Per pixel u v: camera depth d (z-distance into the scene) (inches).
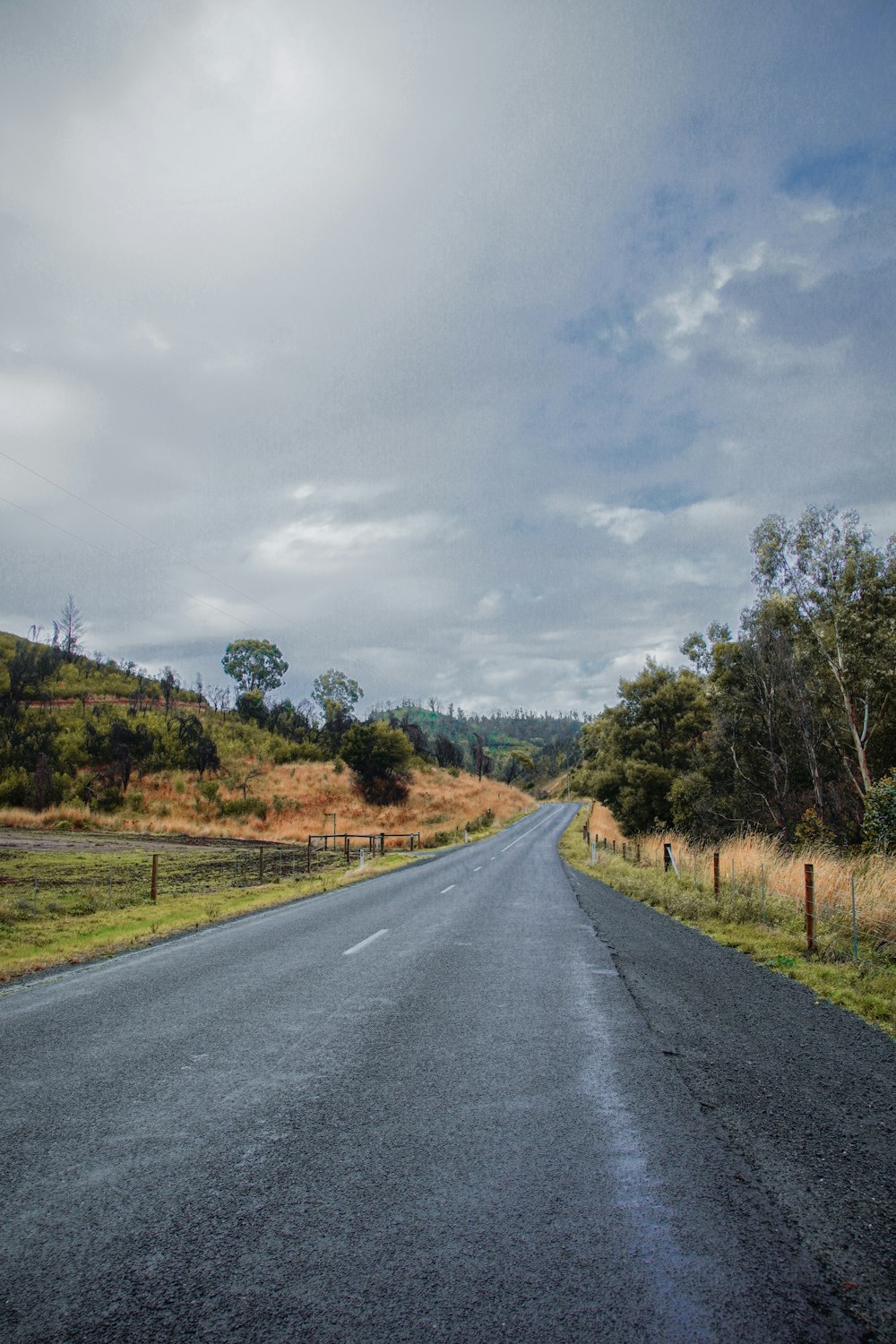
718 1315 102.6
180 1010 275.9
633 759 1873.8
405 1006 279.7
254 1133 165.6
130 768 2459.4
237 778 2723.9
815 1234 124.3
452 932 468.8
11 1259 116.9
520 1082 197.9
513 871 1021.2
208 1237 122.6
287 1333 98.7
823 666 1274.6
